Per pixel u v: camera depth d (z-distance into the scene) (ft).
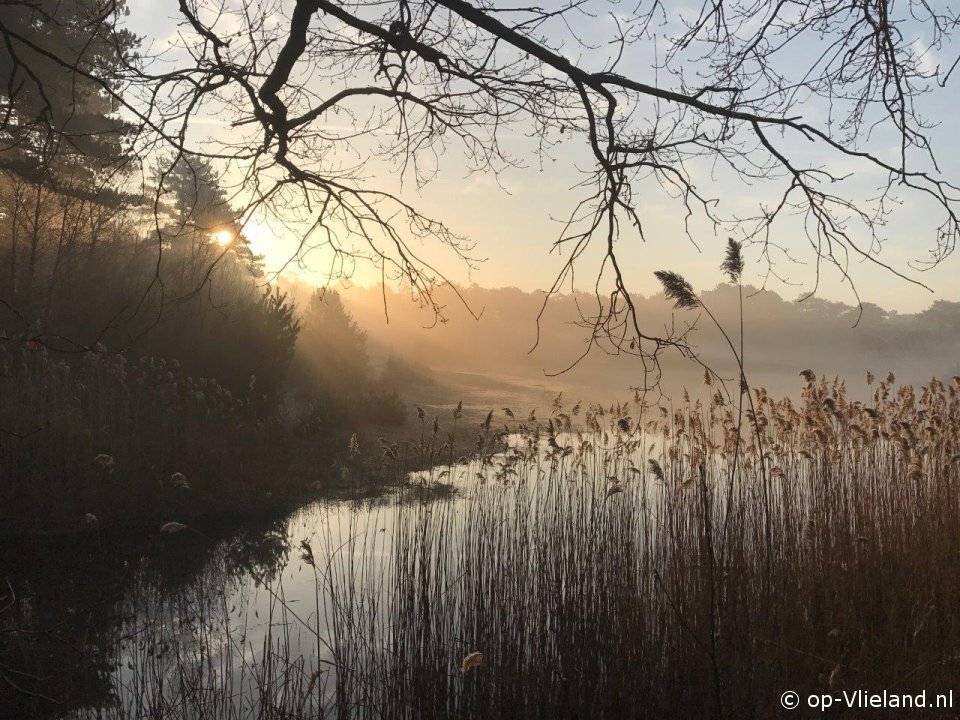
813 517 19.74
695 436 24.75
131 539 31.01
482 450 23.41
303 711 16.02
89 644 20.06
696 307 11.74
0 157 42.01
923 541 19.54
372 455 50.72
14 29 27.55
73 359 46.91
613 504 21.09
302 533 32.09
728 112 11.10
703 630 16.40
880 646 16.67
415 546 19.98
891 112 10.69
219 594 24.57
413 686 17.34
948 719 14.48
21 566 27.27
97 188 13.26
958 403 26.53
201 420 47.52
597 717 16.80
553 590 18.81
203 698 15.85
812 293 11.80
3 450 35.06
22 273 53.36
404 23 12.35
